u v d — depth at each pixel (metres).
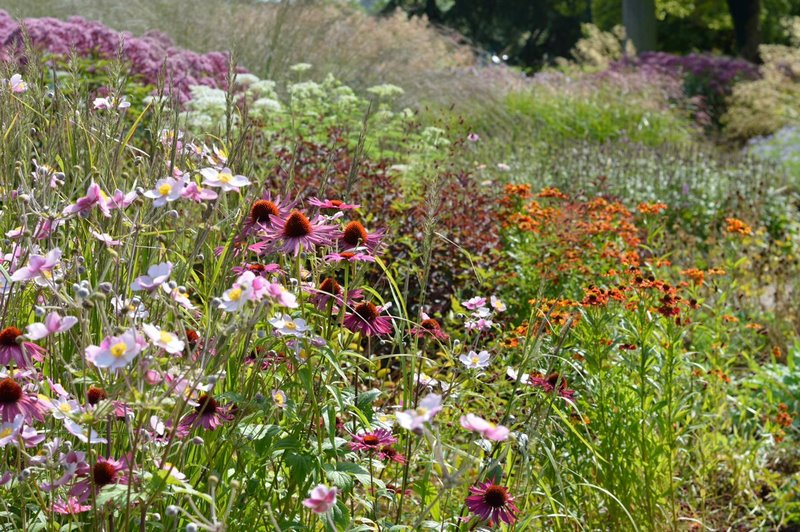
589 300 3.47
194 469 2.12
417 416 1.73
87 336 1.97
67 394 1.90
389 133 7.27
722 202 8.80
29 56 2.97
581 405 3.42
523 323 3.63
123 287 2.23
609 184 8.73
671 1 28.55
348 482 2.14
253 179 2.93
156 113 2.71
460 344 2.79
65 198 2.45
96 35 7.25
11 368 1.91
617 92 14.38
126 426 1.96
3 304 2.11
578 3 34.41
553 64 35.97
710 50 30.02
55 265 1.98
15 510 2.01
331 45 10.75
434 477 2.97
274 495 2.30
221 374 1.97
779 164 11.68
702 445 3.91
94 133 2.75
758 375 4.88
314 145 5.86
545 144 10.32
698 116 15.90
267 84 7.24
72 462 1.88
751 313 5.88
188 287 2.50
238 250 2.57
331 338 2.40
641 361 3.44
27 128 2.85
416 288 4.79
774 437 4.41
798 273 6.47
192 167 2.58
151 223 2.20
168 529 1.90
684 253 6.38
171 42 9.09
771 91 16.02
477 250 5.02
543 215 5.29
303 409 2.35
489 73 14.09
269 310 2.06
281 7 10.47
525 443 2.57
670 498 3.60
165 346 1.76
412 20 14.03
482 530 2.38
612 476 3.31
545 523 3.05
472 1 36.12
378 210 5.03
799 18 18.69
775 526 3.94
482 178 7.81
